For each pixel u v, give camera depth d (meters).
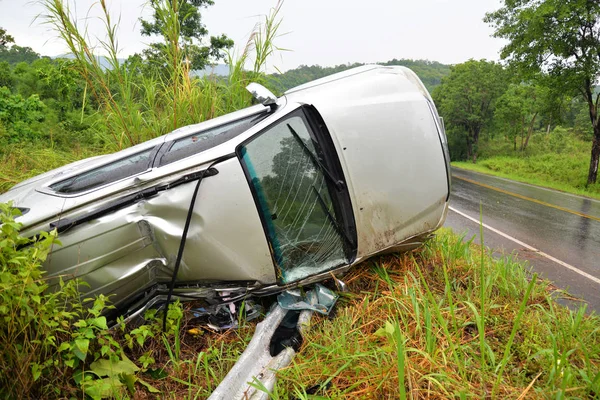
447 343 2.60
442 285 3.63
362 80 3.47
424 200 3.41
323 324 2.84
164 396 2.29
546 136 41.75
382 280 3.48
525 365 2.51
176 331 2.57
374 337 2.64
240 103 5.18
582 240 7.20
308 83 3.69
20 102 8.90
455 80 39.69
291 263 2.92
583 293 4.52
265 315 2.97
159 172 2.69
